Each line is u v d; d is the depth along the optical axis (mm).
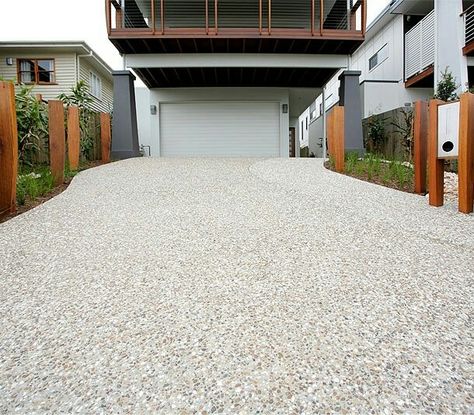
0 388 1353
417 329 1705
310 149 20797
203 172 6555
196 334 1692
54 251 2799
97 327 1760
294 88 12805
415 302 1961
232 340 1641
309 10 11438
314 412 1226
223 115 12523
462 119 3756
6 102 3781
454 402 1257
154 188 5227
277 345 1601
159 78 11500
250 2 11281
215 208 4070
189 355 1539
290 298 2023
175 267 2475
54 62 14805
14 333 1716
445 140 3945
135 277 2322
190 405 1265
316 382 1368
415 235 3090
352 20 9969
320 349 1566
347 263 2510
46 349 1592
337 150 6590
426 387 1331
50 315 1875
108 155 8461
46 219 3686
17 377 1413
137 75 11102
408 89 13672
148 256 2680
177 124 12523
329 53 10391
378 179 5754
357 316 1827
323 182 5566
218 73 11055
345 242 2930
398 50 13844
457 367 1436
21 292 2133
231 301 2000
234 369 1448
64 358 1527
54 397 1305
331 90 19641
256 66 10305
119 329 1740
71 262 2582
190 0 11070
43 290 2154
